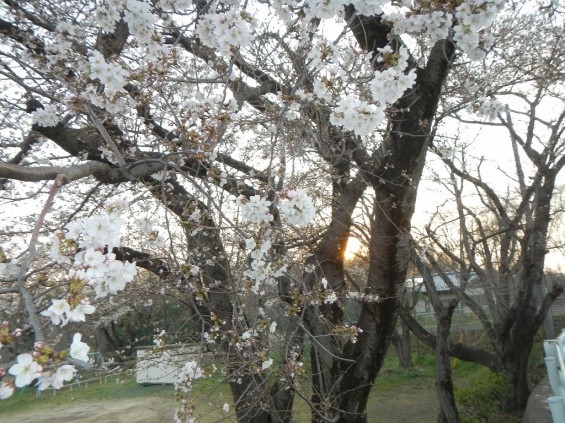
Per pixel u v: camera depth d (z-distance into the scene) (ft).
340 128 12.14
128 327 30.42
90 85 9.69
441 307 23.41
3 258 5.74
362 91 8.84
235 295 10.17
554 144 24.18
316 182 14.26
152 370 26.66
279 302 12.89
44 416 37.70
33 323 4.11
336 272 15.85
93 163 8.56
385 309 14.78
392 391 39.58
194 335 13.84
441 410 22.80
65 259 5.21
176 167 8.17
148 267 14.76
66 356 3.91
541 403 17.85
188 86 11.78
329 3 7.36
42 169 6.83
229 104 9.94
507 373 25.80
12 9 13.33
